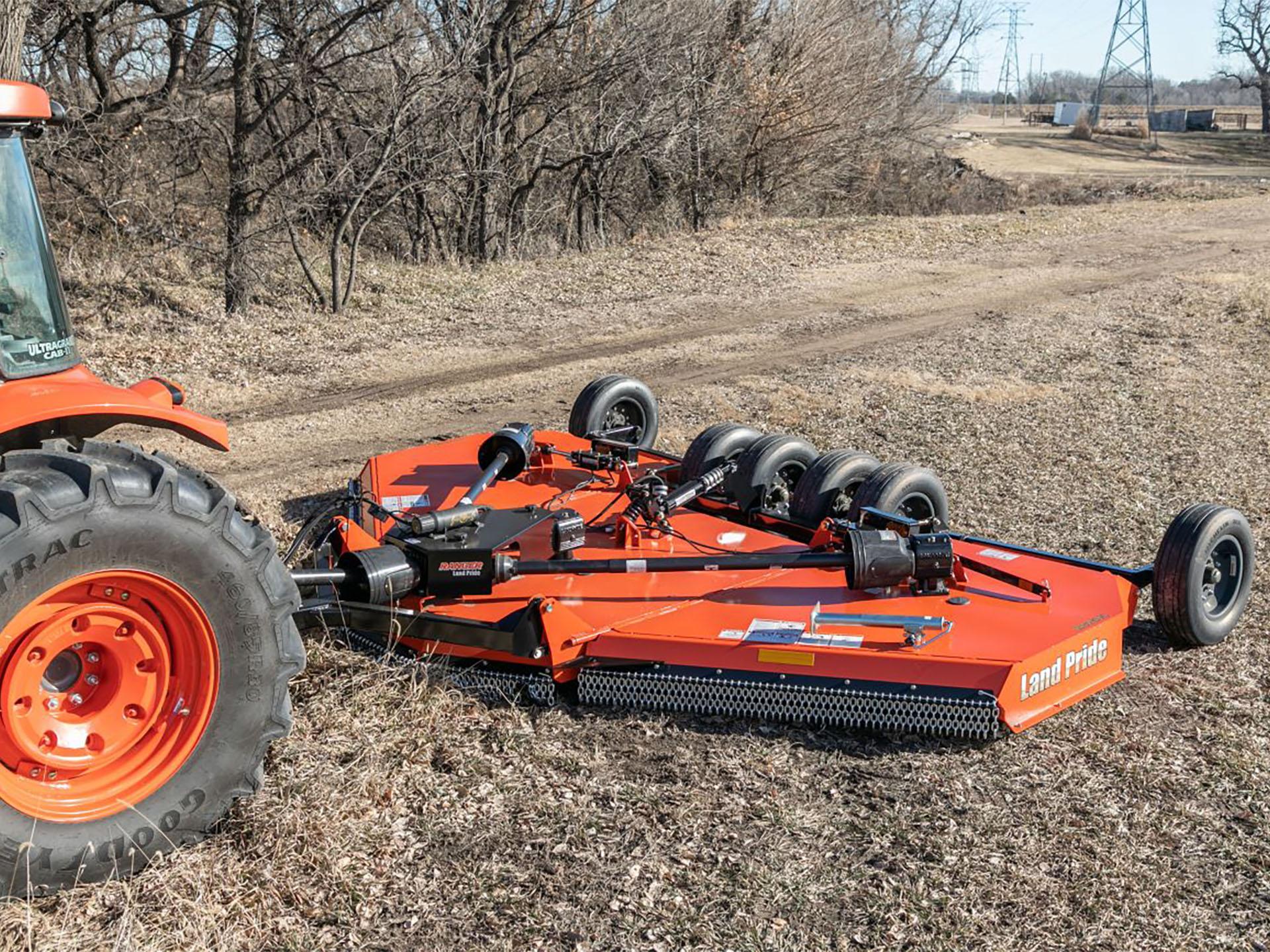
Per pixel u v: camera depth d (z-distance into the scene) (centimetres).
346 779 418
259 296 1531
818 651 474
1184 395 1155
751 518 658
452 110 1780
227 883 361
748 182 2842
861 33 2972
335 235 1490
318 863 374
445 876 376
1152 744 476
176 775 367
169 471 355
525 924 354
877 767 455
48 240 396
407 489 659
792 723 485
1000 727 469
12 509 325
